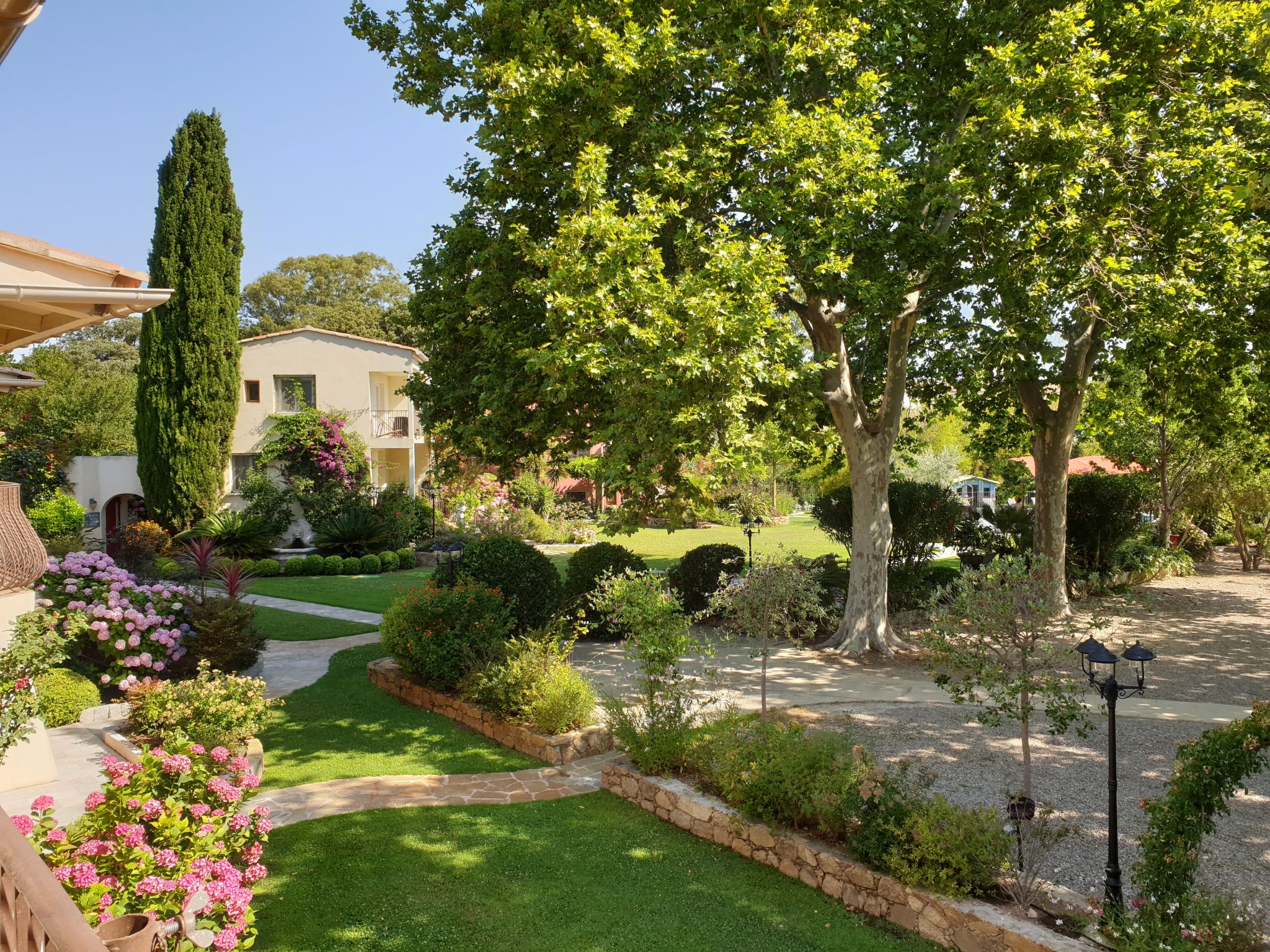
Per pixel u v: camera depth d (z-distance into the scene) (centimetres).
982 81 1095
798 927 561
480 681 1009
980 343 1459
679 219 1151
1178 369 1417
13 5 215
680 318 951
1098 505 2045
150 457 2553
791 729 734
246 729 834
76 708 937
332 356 2922
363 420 2944
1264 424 1602
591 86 1023
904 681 1238
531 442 1284
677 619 856
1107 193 1105
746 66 1214
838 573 1691
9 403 2572
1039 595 641
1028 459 3900
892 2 1223
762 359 993
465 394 1250
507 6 1047
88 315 601
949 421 4169
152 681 899
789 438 1902
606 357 934
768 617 905
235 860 492
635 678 1013
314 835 706
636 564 1580
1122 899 532
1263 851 673
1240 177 1079
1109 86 1166
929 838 559
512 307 1191
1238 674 1254
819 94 1296
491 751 941
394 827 723
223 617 1179
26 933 197
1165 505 2456
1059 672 1266
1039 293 1136
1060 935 495
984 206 1136
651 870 648
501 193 1176
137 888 363
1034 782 823
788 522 4875
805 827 661
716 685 1177
